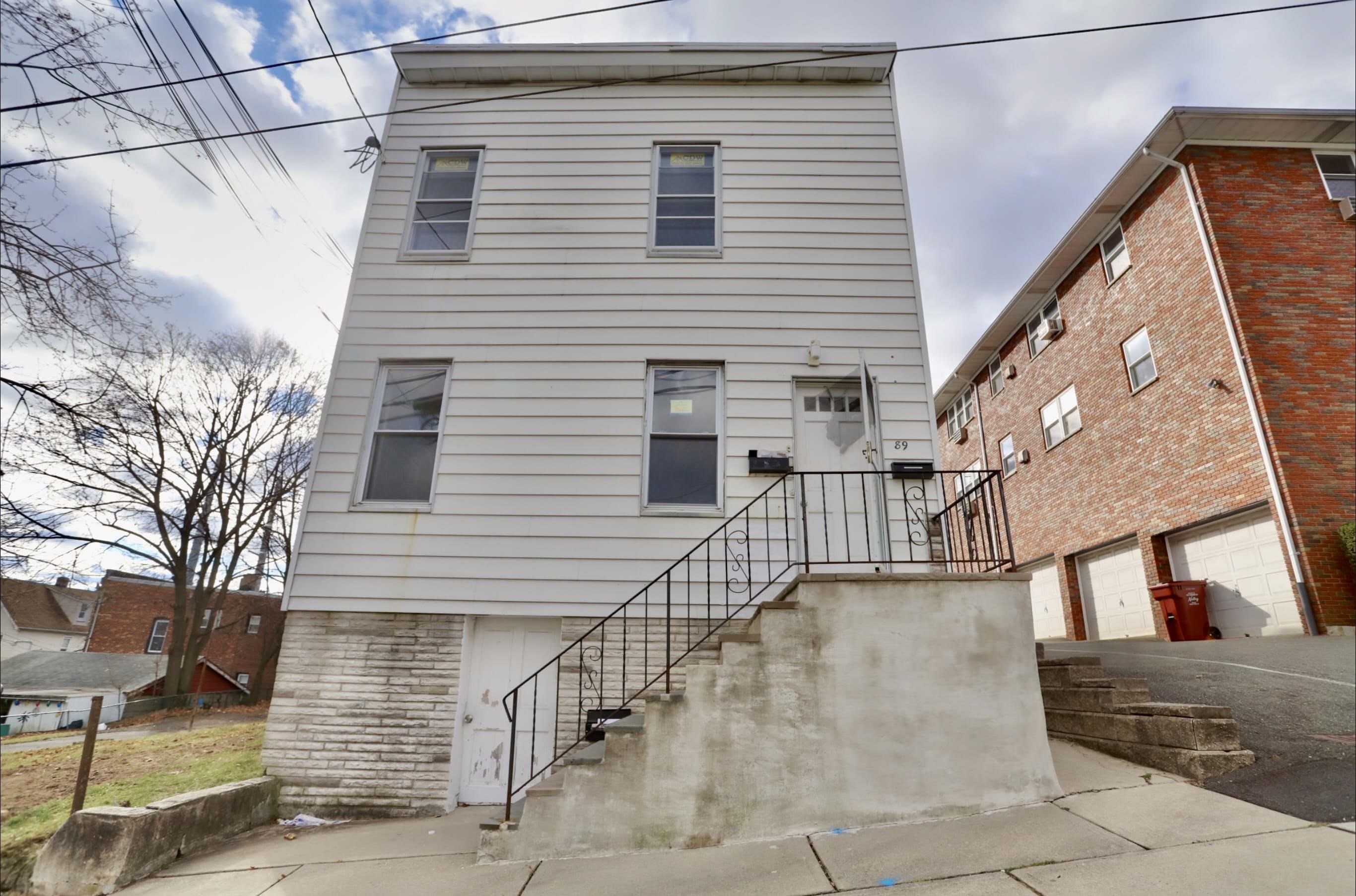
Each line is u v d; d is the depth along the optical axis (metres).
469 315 7.68
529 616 6.71
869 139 8.23
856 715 4.76
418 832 5.55
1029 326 18.84
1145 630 14.09
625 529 6.87
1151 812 4.16
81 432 8.82
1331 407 11.09
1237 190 12.37
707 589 6.57
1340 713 5.41
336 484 7.09
